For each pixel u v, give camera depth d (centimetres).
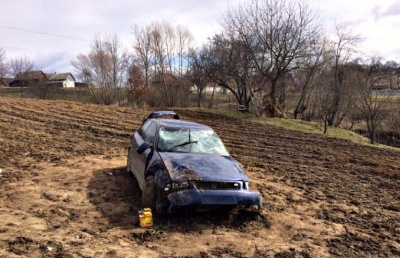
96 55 4991
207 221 561
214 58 3152
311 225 583
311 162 1161
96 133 1448
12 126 1448
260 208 580
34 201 626
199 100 4109
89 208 603
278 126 2094
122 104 4834
